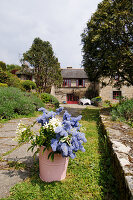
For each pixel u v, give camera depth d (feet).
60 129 5.62
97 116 26.68
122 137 9.62
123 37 25.14
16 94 25.50
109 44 25.68
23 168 7.79
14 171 7.49
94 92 66.80
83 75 70.69
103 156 9.45
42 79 52.44
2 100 21.34
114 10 22.58
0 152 9.72
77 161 8.61
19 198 5.45
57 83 54.54
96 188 6.20
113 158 7.29
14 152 9.78
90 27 25.46
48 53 51.57
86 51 28.68
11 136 13.02
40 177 6.93
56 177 6.60
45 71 52.29
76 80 71.15
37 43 52.60
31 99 28.32
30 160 8.68
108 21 22.22
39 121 6.80
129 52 23.63
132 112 16.92
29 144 11.39
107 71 28.48
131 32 23.91
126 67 25.54
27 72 52.54
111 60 23.65
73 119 6.95
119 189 5.60
